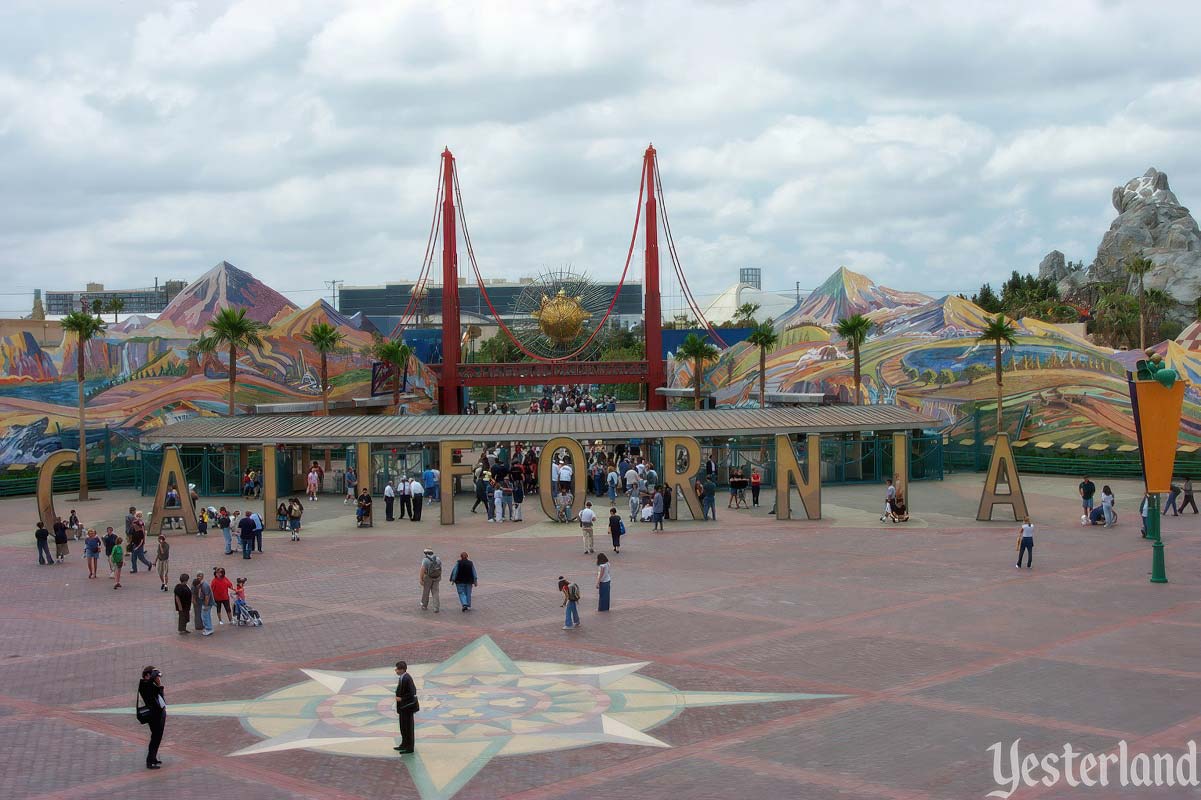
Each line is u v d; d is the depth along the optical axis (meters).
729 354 116.56
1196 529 52.50
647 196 125.44
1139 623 32.72
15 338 81.12
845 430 70.69
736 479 62.91
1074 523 54.91
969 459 85.62
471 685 27.25
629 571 42.78
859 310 124.00
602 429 68.69
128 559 48.16
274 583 41.59
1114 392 82.69
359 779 20.94
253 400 97.12
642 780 20.50
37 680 28.44
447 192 126.31
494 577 42.03
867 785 19.94
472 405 157.50
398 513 62.09
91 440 85.12
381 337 116.81
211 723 24.62
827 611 34.97
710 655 29.70
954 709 24.48
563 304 133.25
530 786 20.36
